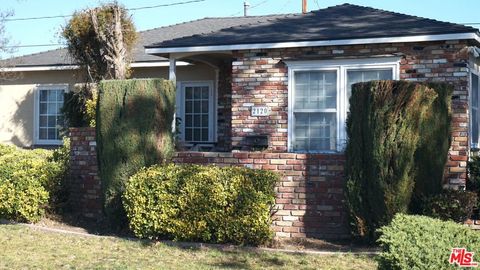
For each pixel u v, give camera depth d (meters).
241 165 9.49
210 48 11.84
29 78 18.22
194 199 8.57
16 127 18.33
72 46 15.18
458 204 8.29
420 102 8.07
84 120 15.44
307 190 9.06
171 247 8.41
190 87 15.88
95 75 15.02
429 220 5.82
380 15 12.29
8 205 10.16
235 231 8.43
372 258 7.65
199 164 9.70
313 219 9.02
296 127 11.42
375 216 8.23
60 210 10.71
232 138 11.77
